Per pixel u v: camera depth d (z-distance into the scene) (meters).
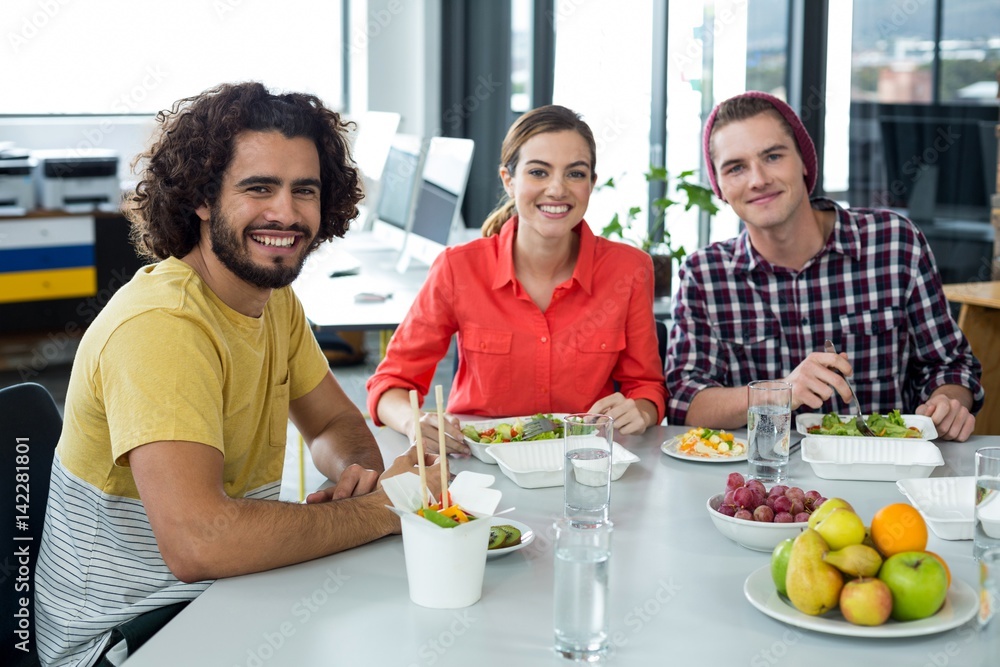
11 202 5.56
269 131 1.57
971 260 4.15
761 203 2.26
